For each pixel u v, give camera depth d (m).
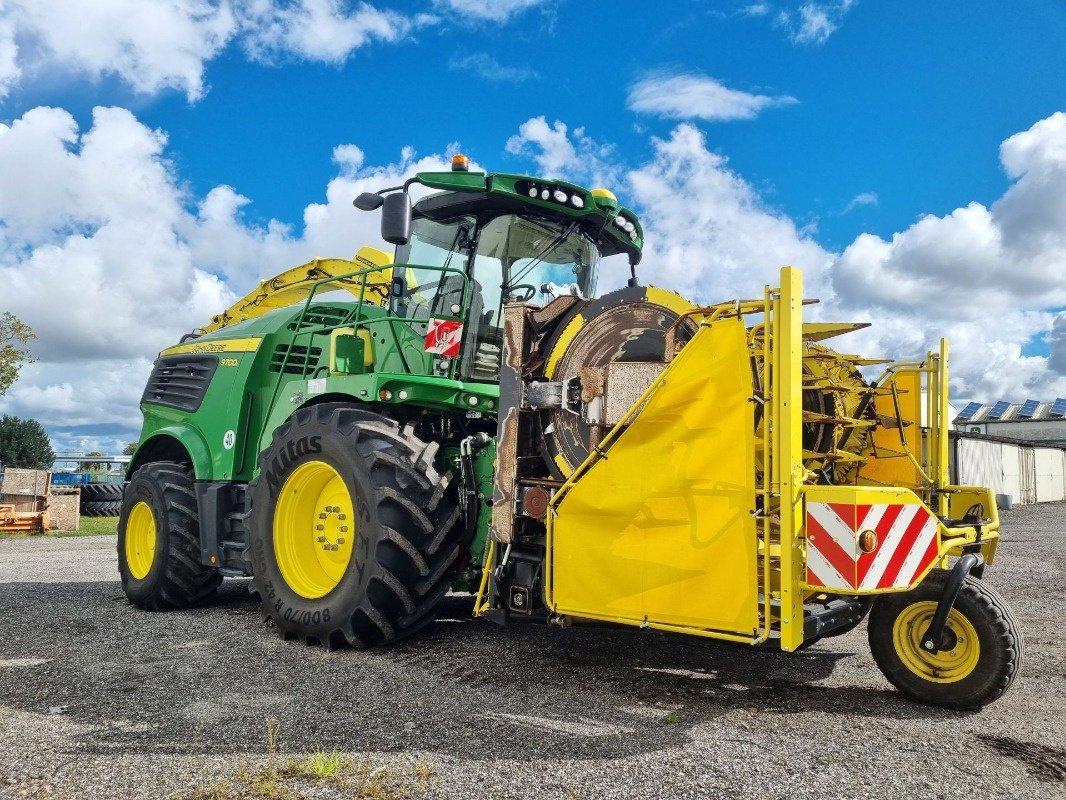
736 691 3.58
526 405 4.03
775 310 3.13
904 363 4.64
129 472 6.94
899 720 3.16
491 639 4.67
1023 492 29.27
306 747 2.83
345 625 4.33
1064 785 2.53
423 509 4.32
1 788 2.47
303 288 7.07
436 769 2.62
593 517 3.54
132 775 2.57
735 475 3.15
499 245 5.20
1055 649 4.49
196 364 6.56
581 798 2.39
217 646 4.57
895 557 3.06
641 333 3.90
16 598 6.55
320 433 4.59
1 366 23.03
